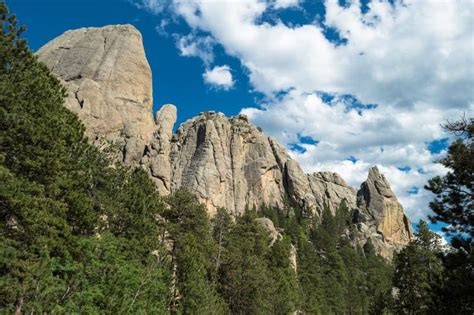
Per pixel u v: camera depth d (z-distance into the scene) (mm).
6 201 21516
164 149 113500
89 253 24781
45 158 24000
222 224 63656
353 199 166250
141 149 110125
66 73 117688
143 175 43094
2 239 20641
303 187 147750
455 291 23438
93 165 34469
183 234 46438
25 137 23203
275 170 146250
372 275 110062
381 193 163125
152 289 31562
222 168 129750
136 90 120188
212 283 50562
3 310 17938
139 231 36344
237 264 56562
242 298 55531
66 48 125000
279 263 75562
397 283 45781
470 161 23984
